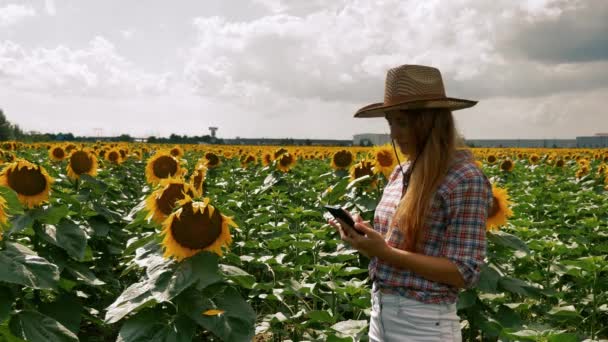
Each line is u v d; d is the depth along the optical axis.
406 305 3.07
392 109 3.05
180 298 3.98
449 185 2.91
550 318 5.55
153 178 9.22
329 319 4.80
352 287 5.05
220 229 4.16
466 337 5.92
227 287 4.16
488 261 5.63
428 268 2.89
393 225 3.16
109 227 7.41
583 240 7.74
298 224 8.68
